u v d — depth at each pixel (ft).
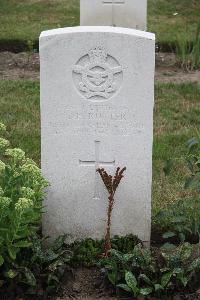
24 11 22.43
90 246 8.71
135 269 8.21
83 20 16.58
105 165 8.64
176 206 9.16
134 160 8.59
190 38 18.83
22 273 8.03
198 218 9.32
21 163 8.84
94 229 8.89
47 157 8.61
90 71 8.28
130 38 8.13
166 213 9.02
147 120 8.43
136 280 8.11
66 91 8.36
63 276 8.28
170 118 13.93
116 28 8.26
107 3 16.48
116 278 8.15
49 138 8.54
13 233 7.74
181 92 15.42
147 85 8.29
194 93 15.38
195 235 9.17
